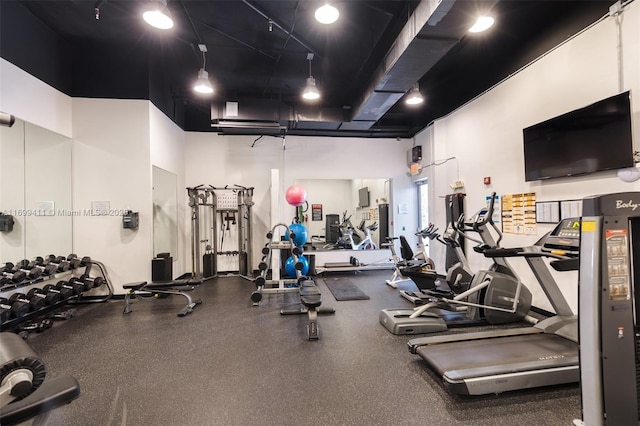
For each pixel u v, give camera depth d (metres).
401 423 1.79
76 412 1.92
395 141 7.05
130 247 4.62
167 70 5.07
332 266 6.38
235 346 2.87
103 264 4.55
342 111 5.74
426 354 2.29
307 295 3.31
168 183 5.57
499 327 3.33
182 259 6.17
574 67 3.09
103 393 2.12
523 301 3.45
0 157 4.09
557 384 2.09
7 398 1.30
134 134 4.64
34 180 4.29
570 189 3.13
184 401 2.03
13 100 3.50
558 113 3.28
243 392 2.12
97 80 4.54
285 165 6.71
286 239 5.86
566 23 3.18
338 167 6.88
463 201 4.99
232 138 6.55
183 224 6.26
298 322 3.53
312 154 6.80
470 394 1.94
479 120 4.61
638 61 2.54
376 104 4.88
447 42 3.10
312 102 5.93
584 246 1.57
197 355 2.69
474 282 3.53
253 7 3.30
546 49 3.43
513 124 3.93
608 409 1.51
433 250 6.11
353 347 2.84
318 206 7.59
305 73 4.92
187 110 6.35
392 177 7.05
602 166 2.73
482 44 3.98
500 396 2.03
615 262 1.53
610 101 2.66
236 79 5.17
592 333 1.52
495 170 4.27
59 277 4.24
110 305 4.26
